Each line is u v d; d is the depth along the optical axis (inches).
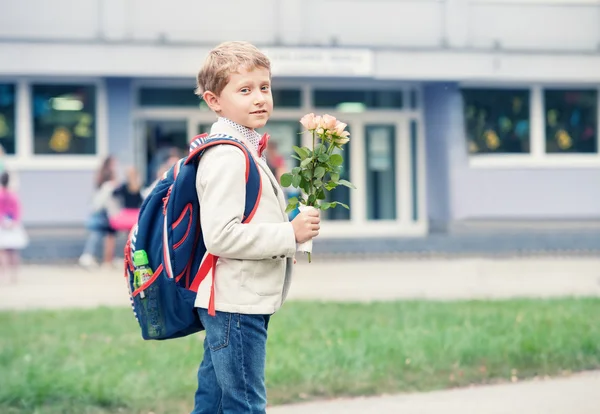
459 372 280.2
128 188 643.5
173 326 149.0
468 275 588.4
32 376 272.2
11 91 740.7
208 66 149.6
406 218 819.4
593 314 387.2
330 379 269.1
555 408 239.9
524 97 822.5
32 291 517.7
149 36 749.3
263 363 147.9
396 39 788.0
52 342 336.5
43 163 741.3
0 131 740.0
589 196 824.9
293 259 152.8
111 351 315.6
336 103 808.3
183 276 147.5
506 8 800.3
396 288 519.8
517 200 814.5
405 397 256.2
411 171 819.4
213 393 161.6
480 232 797.2
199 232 147.7
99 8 738.2
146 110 768.9
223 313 145.3
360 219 815.1
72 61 716.7
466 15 794.2
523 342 312.8
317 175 149.6
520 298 454.6
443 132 804.0
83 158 748.6
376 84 809.5
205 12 756.6
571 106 828.0
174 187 145.9
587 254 732.7
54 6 733.9
